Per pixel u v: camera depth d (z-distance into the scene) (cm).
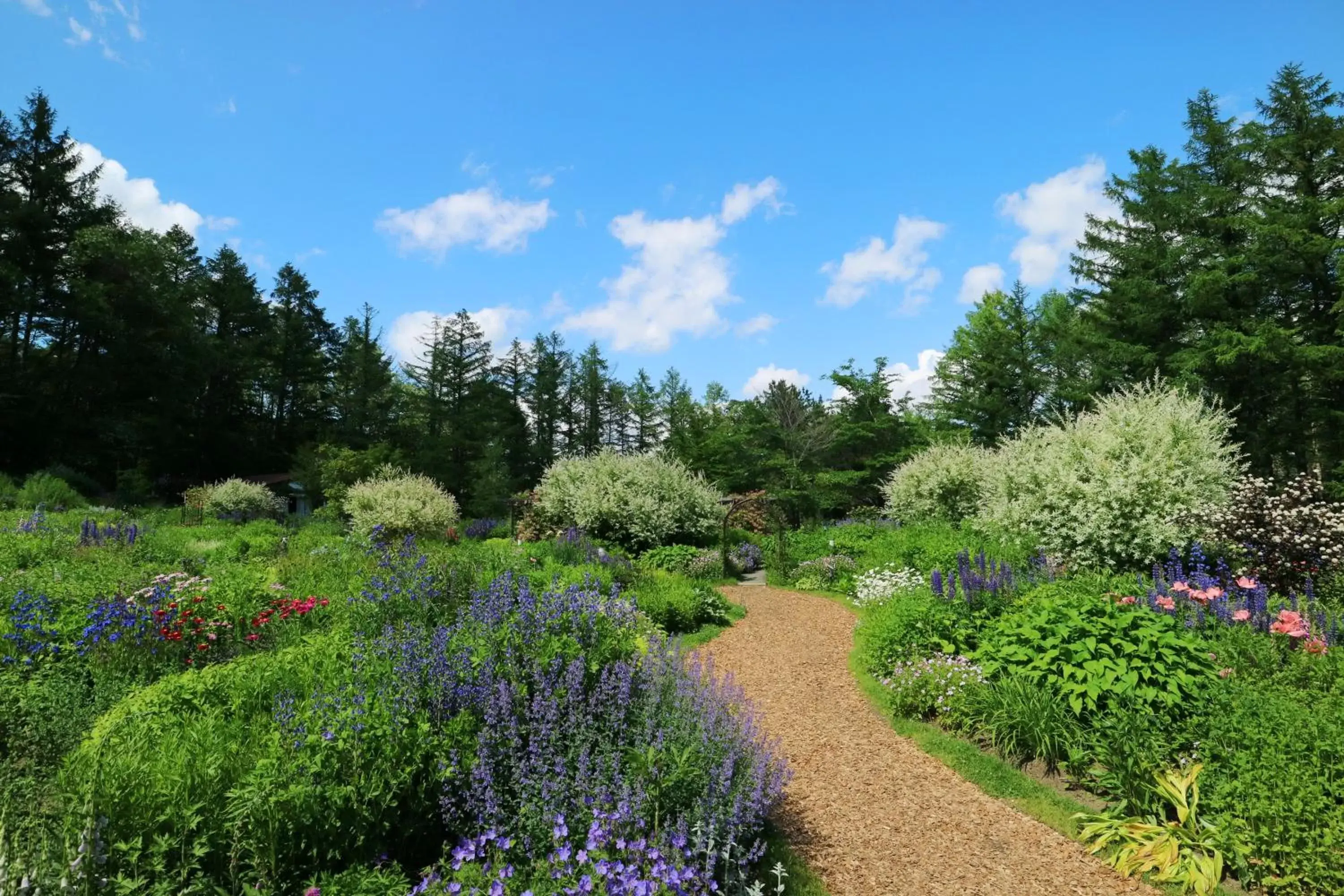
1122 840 423
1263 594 643
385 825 325
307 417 4919
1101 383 2594
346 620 680
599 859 305
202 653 595
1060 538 1046
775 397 2911
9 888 256
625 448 5556
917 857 419
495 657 439
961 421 3300
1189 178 2509
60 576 835
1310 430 2234
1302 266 2158
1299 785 378
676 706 438
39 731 409
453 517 1798
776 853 410
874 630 822
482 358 5009
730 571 1662
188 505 2572
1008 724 547
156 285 3675
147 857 286
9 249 3116
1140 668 515
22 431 3038
